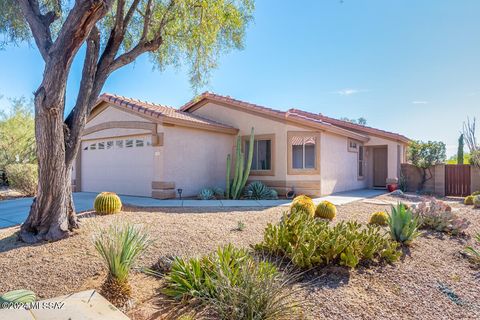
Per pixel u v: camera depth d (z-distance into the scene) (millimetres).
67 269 4891
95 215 8477
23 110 20188
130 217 8281
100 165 15492
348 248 4871
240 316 3400
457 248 6246
